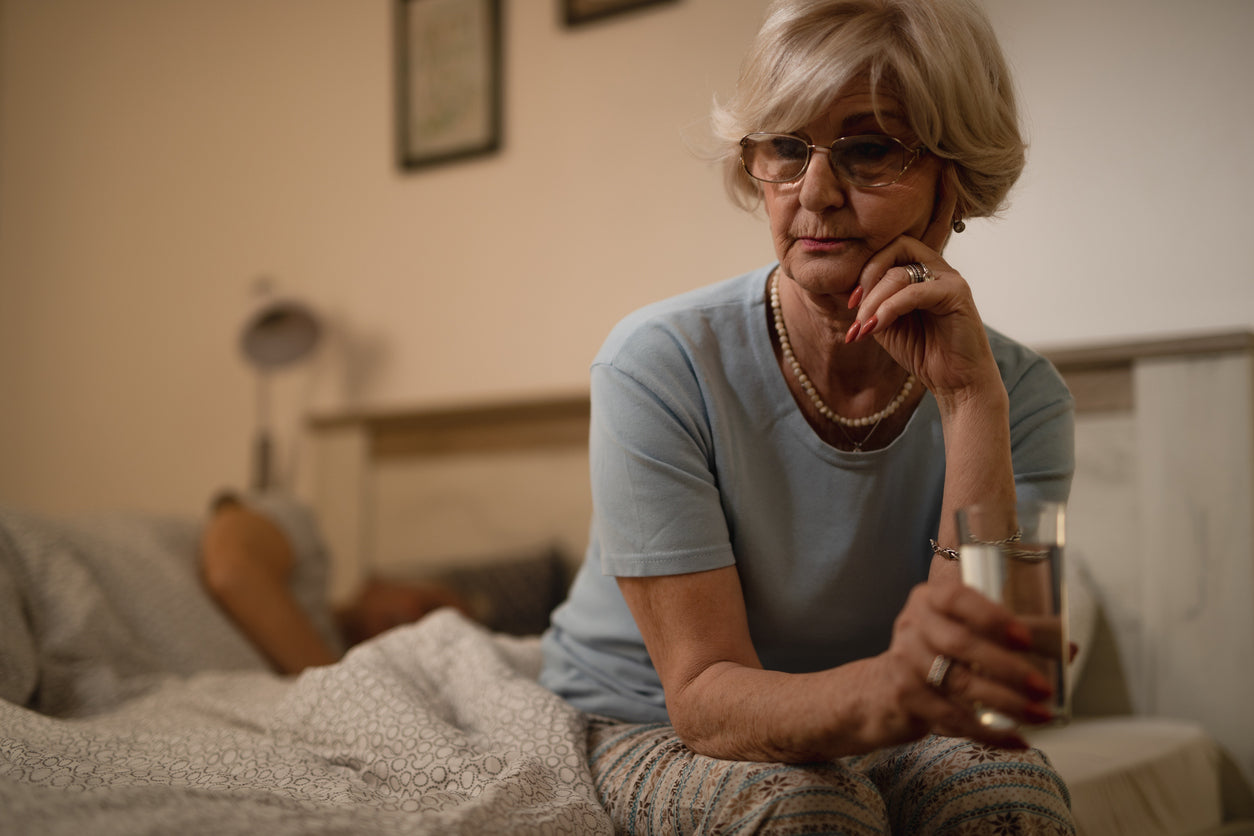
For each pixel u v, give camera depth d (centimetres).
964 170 112
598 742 122
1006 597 78
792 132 107
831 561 117
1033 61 241
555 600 283
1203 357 214
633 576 108
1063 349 228
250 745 120
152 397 390
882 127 105
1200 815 183
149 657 192
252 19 380
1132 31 231
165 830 78
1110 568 223
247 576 223
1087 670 223
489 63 328
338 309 353
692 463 111
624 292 299
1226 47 222
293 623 224
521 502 299
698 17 293
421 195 340
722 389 118
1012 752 102
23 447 417
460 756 114
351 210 354
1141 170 228
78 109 417
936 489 120
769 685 95
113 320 402
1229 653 209
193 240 387
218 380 376
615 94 305
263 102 376
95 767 114
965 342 106
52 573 185
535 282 315
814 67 103
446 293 332
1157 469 218
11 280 425
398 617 257
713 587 107
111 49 411
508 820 95
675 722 104
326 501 329
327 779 109
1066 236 235
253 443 362
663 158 296
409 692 132
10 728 127
